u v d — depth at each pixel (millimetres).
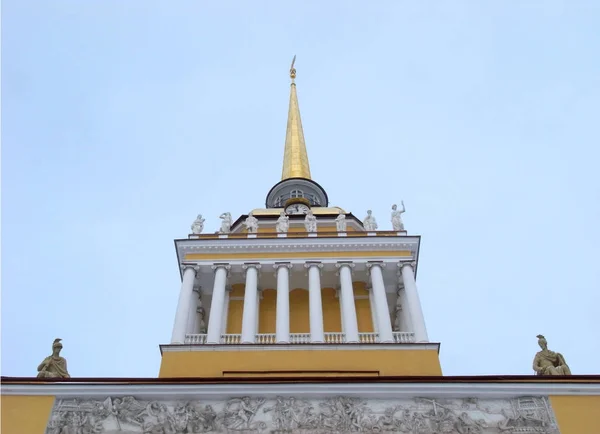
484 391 27781
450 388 27844
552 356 30656
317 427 26562
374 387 27891
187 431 26453
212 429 26531
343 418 26891
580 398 27406
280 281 36844
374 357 32438
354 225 44031
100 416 26938
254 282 37000
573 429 26328
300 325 37656
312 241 39125
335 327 37406
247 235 40062
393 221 41719
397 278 38594
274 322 37812
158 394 27703
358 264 38250
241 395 27703
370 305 38000
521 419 26797
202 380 28000
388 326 34344
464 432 26406
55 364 30031
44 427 26469
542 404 27281
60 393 27641
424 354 32562
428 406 27359
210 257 38719
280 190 52031
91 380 28016
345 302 35844
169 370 31859
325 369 31844
